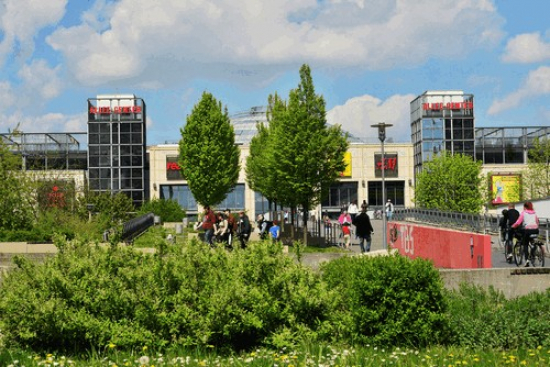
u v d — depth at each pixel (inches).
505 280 615.8
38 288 405.1
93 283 406.3
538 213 1353.3
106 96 3740.2
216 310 389.7
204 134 2206.0
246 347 399.5
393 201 3806.6
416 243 1115.3
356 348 392.5
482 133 3959.2
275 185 1471.5
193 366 342.0
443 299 418.9
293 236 1456.7
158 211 2282.2
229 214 1225.4
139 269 414.9
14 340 388.5
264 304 399.5
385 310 409.7
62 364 346.3
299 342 395.5
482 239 839.1
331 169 1427.2
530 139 3946.9
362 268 424.5
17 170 1282.0
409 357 366.6
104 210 1913.1
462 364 350.3
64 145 3777.1
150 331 390.0
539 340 407.2
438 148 3804.1
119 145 3718.0
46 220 1250.6
